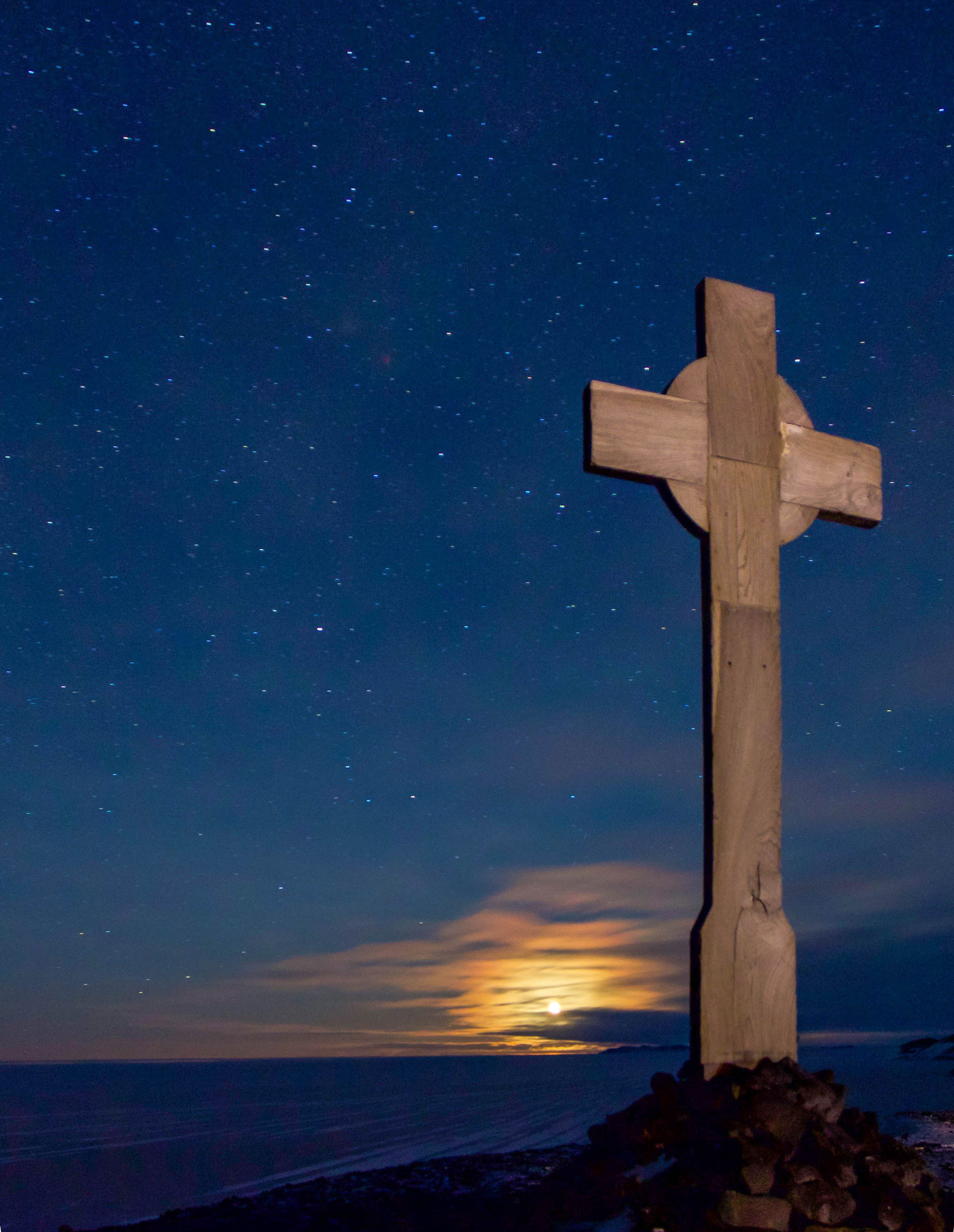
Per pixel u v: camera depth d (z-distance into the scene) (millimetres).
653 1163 3098
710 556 3832
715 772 3637
